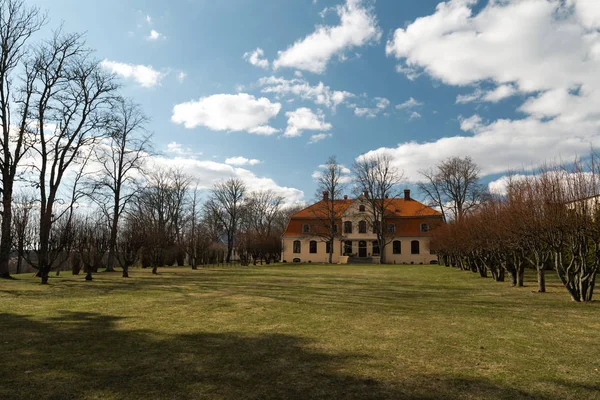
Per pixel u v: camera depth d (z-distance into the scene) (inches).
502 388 192.1
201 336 297.9
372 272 1227.2
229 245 2522.1
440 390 189.5
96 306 448.5
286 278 936.9
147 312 408.2
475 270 1224.2
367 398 179.6
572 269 515.5
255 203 2938.0
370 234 2427.4
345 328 329.4
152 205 1722.4
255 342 280.1
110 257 1235.2
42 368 218.1
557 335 304.7
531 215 534.6
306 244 2513.5
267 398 179.0
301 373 213.6
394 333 310.5
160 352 252.4
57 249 779.4
